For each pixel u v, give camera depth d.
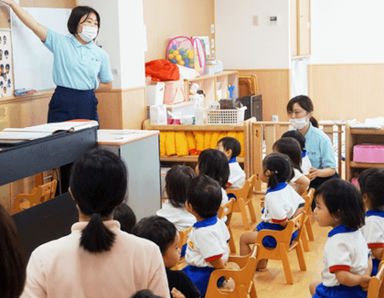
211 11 8.57
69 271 1.35
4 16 4.14
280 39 8.40
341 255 2.27
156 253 1.45
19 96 4.38
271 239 3.37
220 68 7.93
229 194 4.42
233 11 8.58
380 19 9.24
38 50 4.60
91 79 4.34
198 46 7.36
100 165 1.37
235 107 5.53
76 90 4.27
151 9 6.80
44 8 4.71
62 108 4.25
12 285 1.05
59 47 4.19
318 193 2.36
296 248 3.56
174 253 2.04
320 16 9.53
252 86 8.47
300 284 3.37
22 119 4.44
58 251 1.37
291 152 3.87
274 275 3.53
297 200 3.42
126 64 5.51
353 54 9.46
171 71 6.32
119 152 3.39
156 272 1.43
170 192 3.05
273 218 3.33
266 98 8.60
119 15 5.34
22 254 1.07
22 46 4.39
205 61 7.62
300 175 3.88
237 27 8.59
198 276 2.69
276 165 3.33
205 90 7.58
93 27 4.19
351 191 2.29
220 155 3.49
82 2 5.38
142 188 3.69
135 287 1.40
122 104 5.43
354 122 5.14
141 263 1.41
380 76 9.36
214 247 2.59
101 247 1.34
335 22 9.47
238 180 4.39
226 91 8.10
